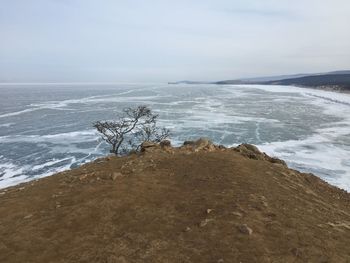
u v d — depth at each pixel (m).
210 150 20.75
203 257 9.99
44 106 110.88
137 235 11.20
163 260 9.90
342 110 96.06
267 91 199.25
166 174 16.27
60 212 13.05
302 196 15.52
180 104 113.50
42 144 54.09
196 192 14.19
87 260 10.07
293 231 11.59
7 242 11.21
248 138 56.88
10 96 162.25
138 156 20.03
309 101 126.31
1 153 49.00
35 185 17.09
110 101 128.12
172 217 12.27
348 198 17.91
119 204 13.27
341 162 41.19
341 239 11.62
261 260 9.84
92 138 57.59
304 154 45.41
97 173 17.05
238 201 13.28
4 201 14.82
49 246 10.88
